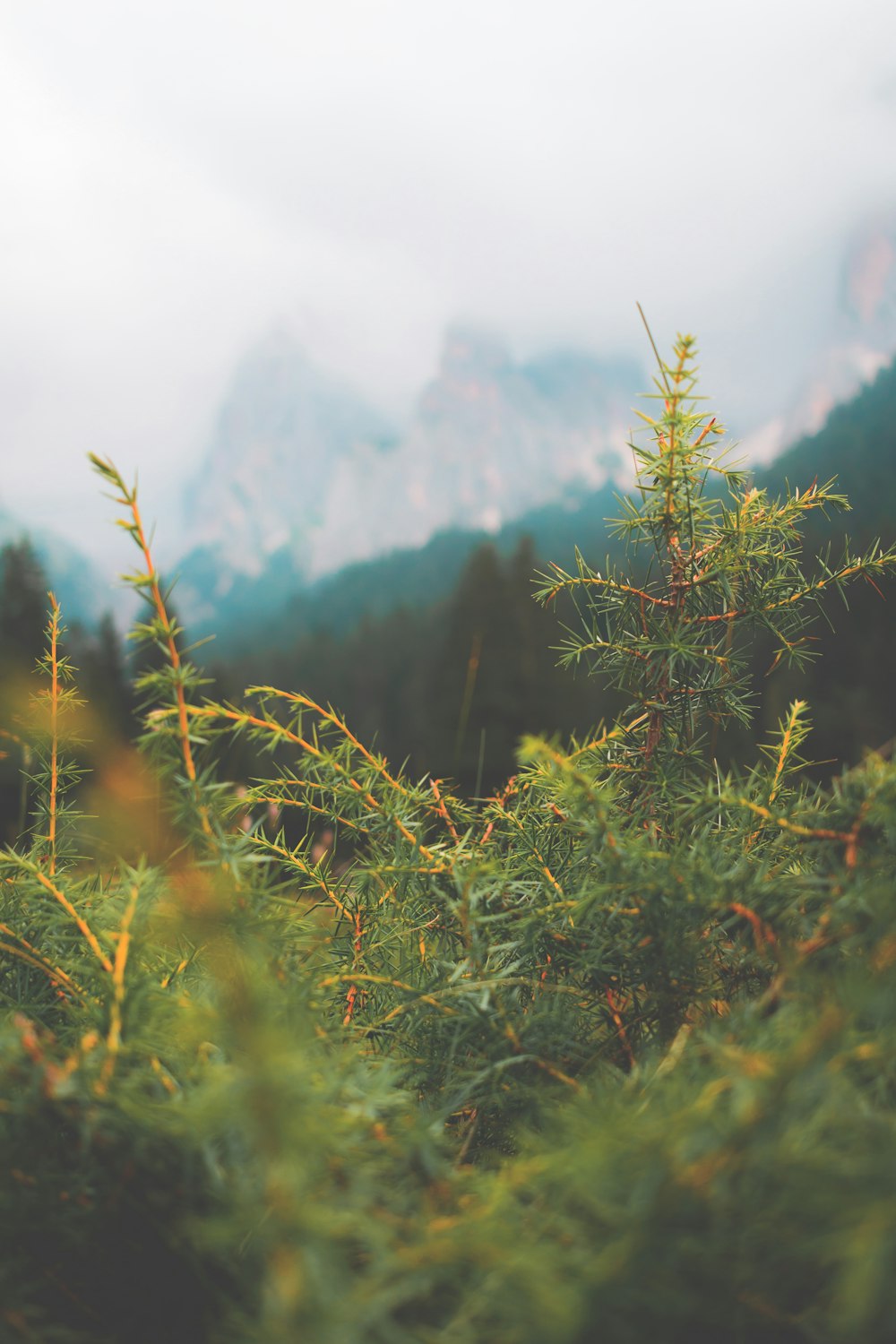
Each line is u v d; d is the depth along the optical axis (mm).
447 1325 587
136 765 929
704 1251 535
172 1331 714
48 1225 688
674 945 954
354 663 75938
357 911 1213
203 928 775
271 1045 544
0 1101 687
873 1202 478
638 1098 729
